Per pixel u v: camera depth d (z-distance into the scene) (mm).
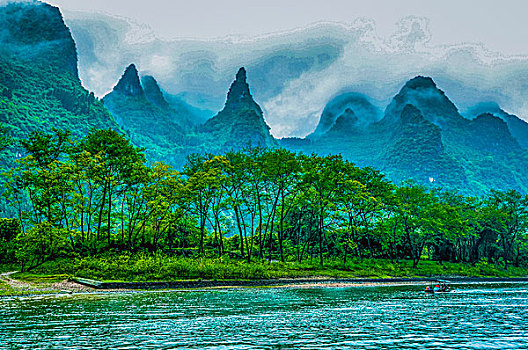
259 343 19578
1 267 58688
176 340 19875
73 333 20938
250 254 73125
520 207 92312
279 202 86750
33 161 65562
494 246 94438
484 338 21047
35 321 23922
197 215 77250
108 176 65938
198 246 82062
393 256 88000
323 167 73938
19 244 59688
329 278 58000
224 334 21359
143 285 43781
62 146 68000
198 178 67125
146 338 20172
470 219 91062
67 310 28000
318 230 80875
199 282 47062
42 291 38250
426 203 82250
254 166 71500
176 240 81125
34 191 65750
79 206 65500
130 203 71312
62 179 63688
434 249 99562
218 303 33219
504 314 29141
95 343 19031
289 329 22859
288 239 88312
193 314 27406
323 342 19906
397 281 61125
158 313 27500
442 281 63062
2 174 67688
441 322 25547
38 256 59875
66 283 44844
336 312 29328
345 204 75562
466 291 48438
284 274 56531
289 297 38625
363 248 88000
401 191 81500
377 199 76812
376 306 32969
